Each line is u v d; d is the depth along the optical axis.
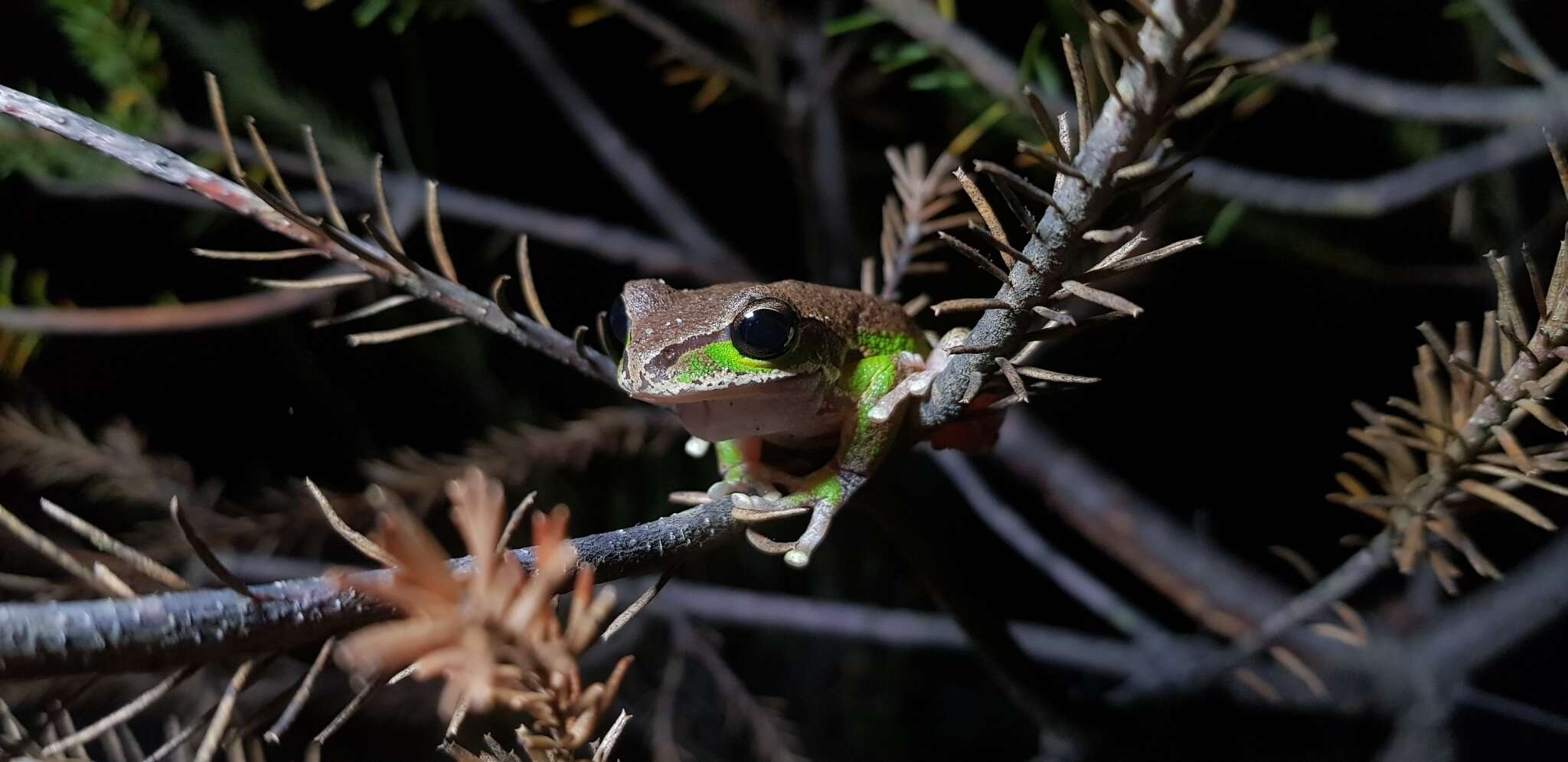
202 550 0.24
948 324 0.41
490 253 0.41
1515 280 0.36
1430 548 0.27
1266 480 0.47
